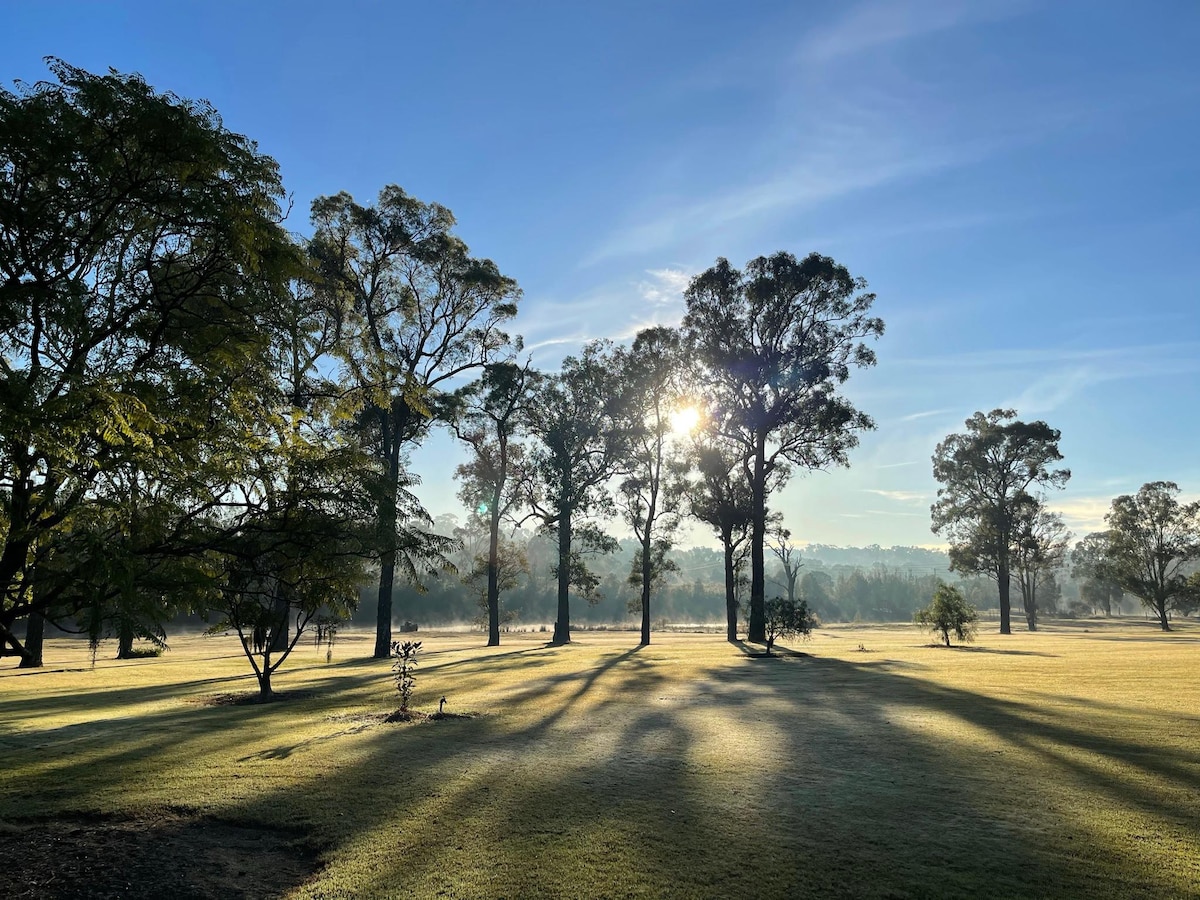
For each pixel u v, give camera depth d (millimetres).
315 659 28922
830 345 36656
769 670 20453
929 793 7262
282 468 7449
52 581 6066
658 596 111625
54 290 5828
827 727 10828
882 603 130375
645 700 13977
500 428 43750
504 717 12031
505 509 46969
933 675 18078
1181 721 10695
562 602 44562
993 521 62906
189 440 6434
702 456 41312
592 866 5586
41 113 5863
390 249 32062
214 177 6824
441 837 6215
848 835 6141
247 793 7461
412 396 9445
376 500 8008
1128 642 38281
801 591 125562
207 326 7227
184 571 6520
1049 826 6258
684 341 40125
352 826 6520
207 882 5445
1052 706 12328
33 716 13039
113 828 6570
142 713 13281
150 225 6844
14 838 6324
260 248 6957
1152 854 5602
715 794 7320
